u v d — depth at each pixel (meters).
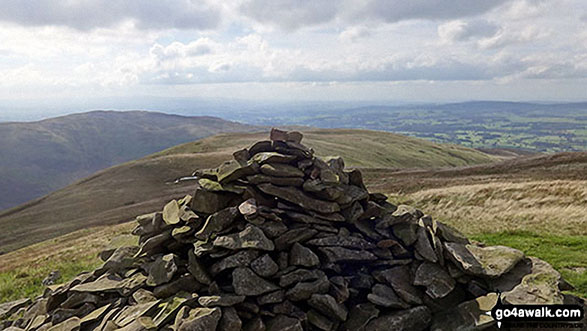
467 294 10.23
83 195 79.69
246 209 10.84
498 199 27.48
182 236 11.37
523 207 24.52
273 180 11.58
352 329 9.70
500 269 10.04
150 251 11.81
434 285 9.98
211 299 9.52
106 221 51.94
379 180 61.31
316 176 11.71
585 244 15.53
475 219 23.02
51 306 11.74
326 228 11.23
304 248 10.66
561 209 21.80
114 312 10.29
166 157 102.94
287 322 9.48
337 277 10.62
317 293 10.00
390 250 11.27
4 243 52.44
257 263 10.14
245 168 11.70
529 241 16.84
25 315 12.35
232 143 128.62
